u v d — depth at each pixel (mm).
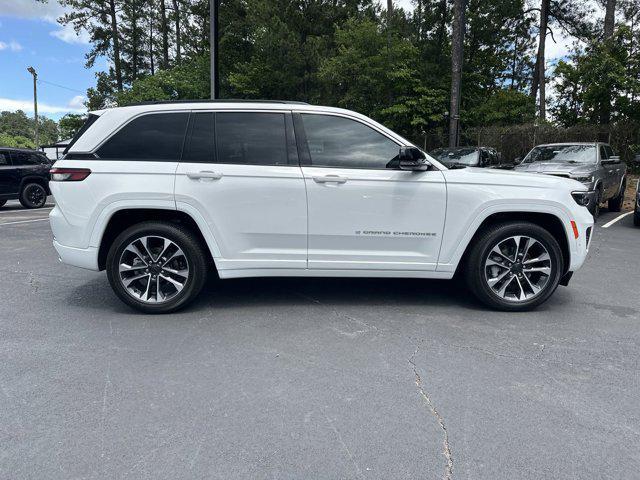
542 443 2396
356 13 25625
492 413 2668
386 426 2529
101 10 35438
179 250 4160
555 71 20594
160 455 2275
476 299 4730
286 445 2359
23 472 2150
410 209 4164
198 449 2324
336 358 3344
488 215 4195
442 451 2324
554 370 3195
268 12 23578
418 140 23219
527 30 33781
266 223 4137
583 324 4059
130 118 4152
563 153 11102
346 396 2830
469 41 25219
